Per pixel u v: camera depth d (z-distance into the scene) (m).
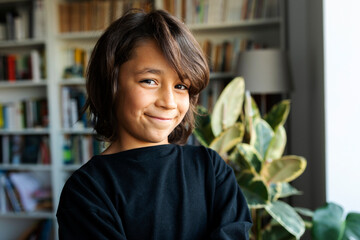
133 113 0.61
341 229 1.25
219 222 0.65
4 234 3.23
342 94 1.75
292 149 2.62
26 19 2.89
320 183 2.03
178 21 0.66
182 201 0.65
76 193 0.62
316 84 2.12
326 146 1.78
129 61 0.61
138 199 0.63
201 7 2.64
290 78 2.28
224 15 2.62
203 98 2.68
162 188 0.65
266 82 2.22
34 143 2.99
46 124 2.94
